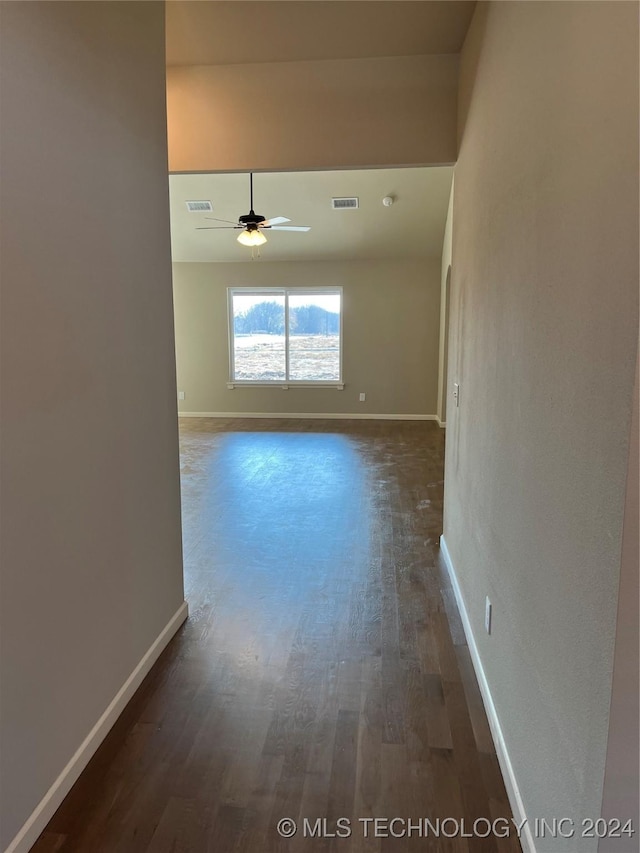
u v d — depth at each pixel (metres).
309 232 7.72
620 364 0.85
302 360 8.97
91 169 1.59
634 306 0.80
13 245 1.25
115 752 1.67
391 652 2.23
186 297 8.95
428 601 2.68
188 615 2.51
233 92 2.79
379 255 8.45
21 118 1.27
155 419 2.10
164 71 2.09
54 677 1.45
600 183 0.93
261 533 3.64
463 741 1.73
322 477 5.14
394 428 7.96
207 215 7.25
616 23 0.86
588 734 0.97
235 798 1.51
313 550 3.34
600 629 0.92
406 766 1.62
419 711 1.87
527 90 1.43
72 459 1.52
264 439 7.14
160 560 2.18
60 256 1.44
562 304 1.13
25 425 1.31
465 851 1.36
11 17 1.23
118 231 1.76
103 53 1.64
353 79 2.73
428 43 2.56
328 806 1.48
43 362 1.37
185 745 1.70
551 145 1.22
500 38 1.78
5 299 1.23
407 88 2.72
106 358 1.70
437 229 7.65
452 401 3.04
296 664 2.14
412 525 3.79
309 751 1.68
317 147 2.79
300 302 8.84
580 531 1.02
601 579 0.92
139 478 1.97
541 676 1.26
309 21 2.36
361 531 3.67
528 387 1.39
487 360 1.96
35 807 1.37
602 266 0.92
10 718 1.28
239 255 8.53
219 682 2.02
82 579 1.58
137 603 1.97
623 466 0.84
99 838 1.38
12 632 1.28
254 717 1.83
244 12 2.29
